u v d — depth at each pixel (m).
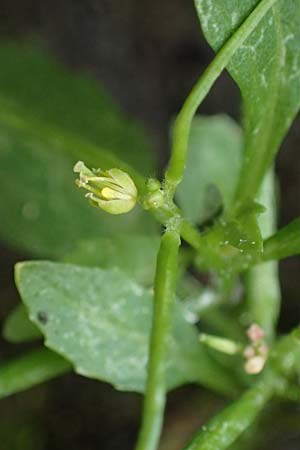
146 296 0.10
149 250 0.11
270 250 0.09
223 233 0.09
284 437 0.13
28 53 0.13
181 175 0.08
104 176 0.08
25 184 0.13
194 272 0.13
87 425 0.13
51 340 0.10
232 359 0.11
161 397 0.09
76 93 0.13
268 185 0.11
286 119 0.09
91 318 0.10
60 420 0.13
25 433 0.13
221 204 0.10
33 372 0.10
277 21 0.09
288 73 0.09
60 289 0.10
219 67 0.08
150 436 0.09
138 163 0.13
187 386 0.13
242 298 0.11
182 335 0.10
